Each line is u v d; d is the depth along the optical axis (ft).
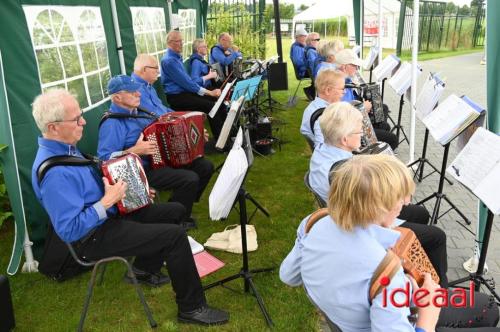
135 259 9.91
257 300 8.79
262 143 18.72
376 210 4.35
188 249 8.36
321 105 11.46
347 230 4.49
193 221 12.65
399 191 4.38
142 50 20.51
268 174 16.80
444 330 5.77
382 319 4.18
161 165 11.93
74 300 9.55
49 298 9.63
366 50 60.49
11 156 9.66
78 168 7.78
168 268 8.32
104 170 8.14
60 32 12.51
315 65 23.13
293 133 22.18
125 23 18.22
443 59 55.88
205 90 20.35
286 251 11.25
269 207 13.88
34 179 7.78
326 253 4.61
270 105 26.61
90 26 14.70
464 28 68.80
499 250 10.93
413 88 15.06
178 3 27.32
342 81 11.28
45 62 11.63
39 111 7.62
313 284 4.82
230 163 7.61
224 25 38.40
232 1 39.11
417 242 4.62
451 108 10.34
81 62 13.89
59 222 7.52
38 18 11.31
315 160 8.68
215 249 11.39
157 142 11.73
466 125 9.57
